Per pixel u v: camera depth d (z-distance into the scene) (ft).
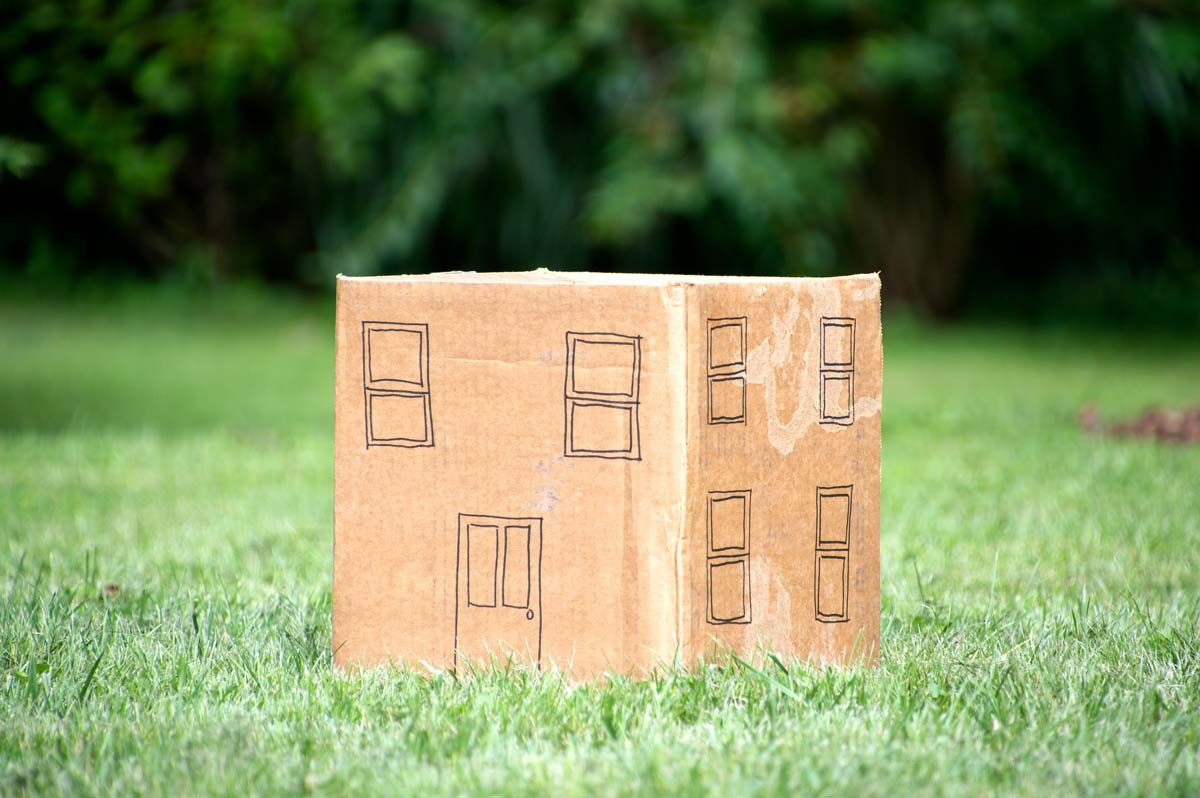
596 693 9.37
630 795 7.84
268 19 42.42
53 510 17.57
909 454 22.03
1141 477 19.22
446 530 10.02
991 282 57.88
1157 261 55.72
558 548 9.78
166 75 40.55
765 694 9.43
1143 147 49.78
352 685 9.81
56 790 7.98
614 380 9.56
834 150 45.09
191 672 10.18
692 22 46.83
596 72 48.21
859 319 10.41
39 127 34.78
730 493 9.74
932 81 45.83
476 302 9.83
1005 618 11.99
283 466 21.25
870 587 10.64
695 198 46.11
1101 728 8.95
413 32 49.29
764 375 9.87
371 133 48.62
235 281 53.67
